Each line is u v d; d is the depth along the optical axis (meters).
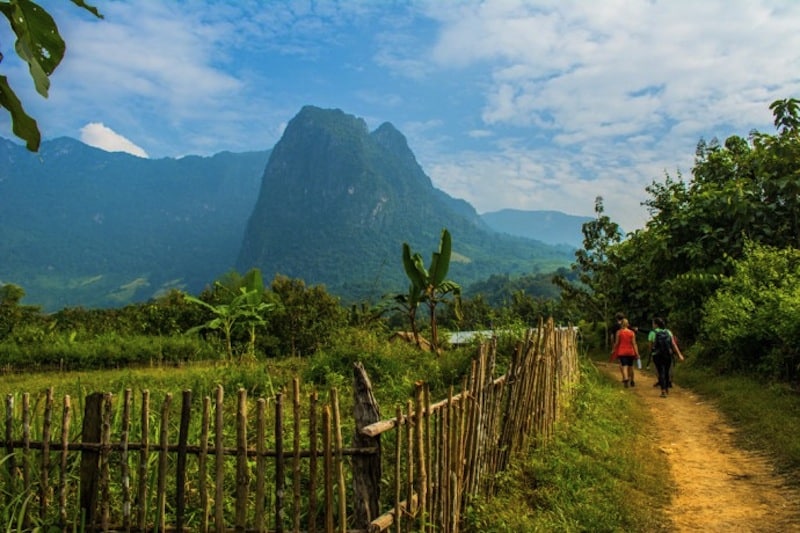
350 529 3.58
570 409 8.38
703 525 5.16
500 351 9.36
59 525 3.58
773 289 11.18
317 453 3.47
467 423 4.56
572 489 5.46
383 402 7.91
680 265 17.72
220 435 3.46
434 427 4.20
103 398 3.70
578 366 11.16
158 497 3.53
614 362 19.42
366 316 16.09
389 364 10.09
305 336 20.31
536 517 4.82
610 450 6.91
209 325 17.62
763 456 6.89
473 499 4.60
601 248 25.58
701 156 22.06
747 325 11.05
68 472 3.98
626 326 12.92
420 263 12.57
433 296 12.52
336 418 3.41
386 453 4.96
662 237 18.05
